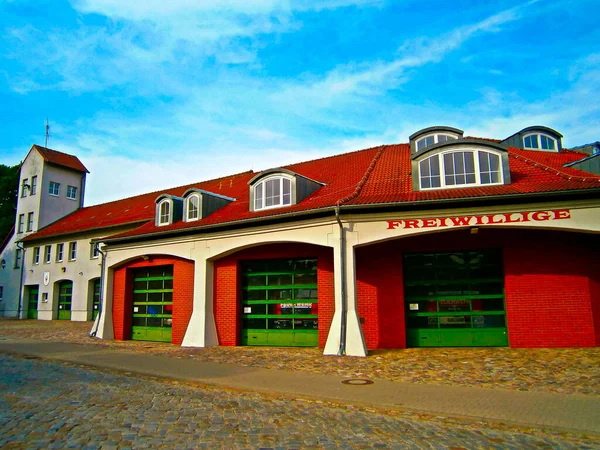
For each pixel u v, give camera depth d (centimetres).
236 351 1459
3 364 1251
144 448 558
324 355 1301
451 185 1377
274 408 761
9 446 562
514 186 1299
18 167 4797
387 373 1038
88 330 2359
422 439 600
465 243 1411
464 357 1219
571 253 1338
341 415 718
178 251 1733
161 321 1861
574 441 595
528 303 1345
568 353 1212
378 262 1463
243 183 2420
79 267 3144
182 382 991
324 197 1522
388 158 1902
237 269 1642
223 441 586
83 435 606
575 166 1519
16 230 3847
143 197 3409
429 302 1446
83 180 4028
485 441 593
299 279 1583
